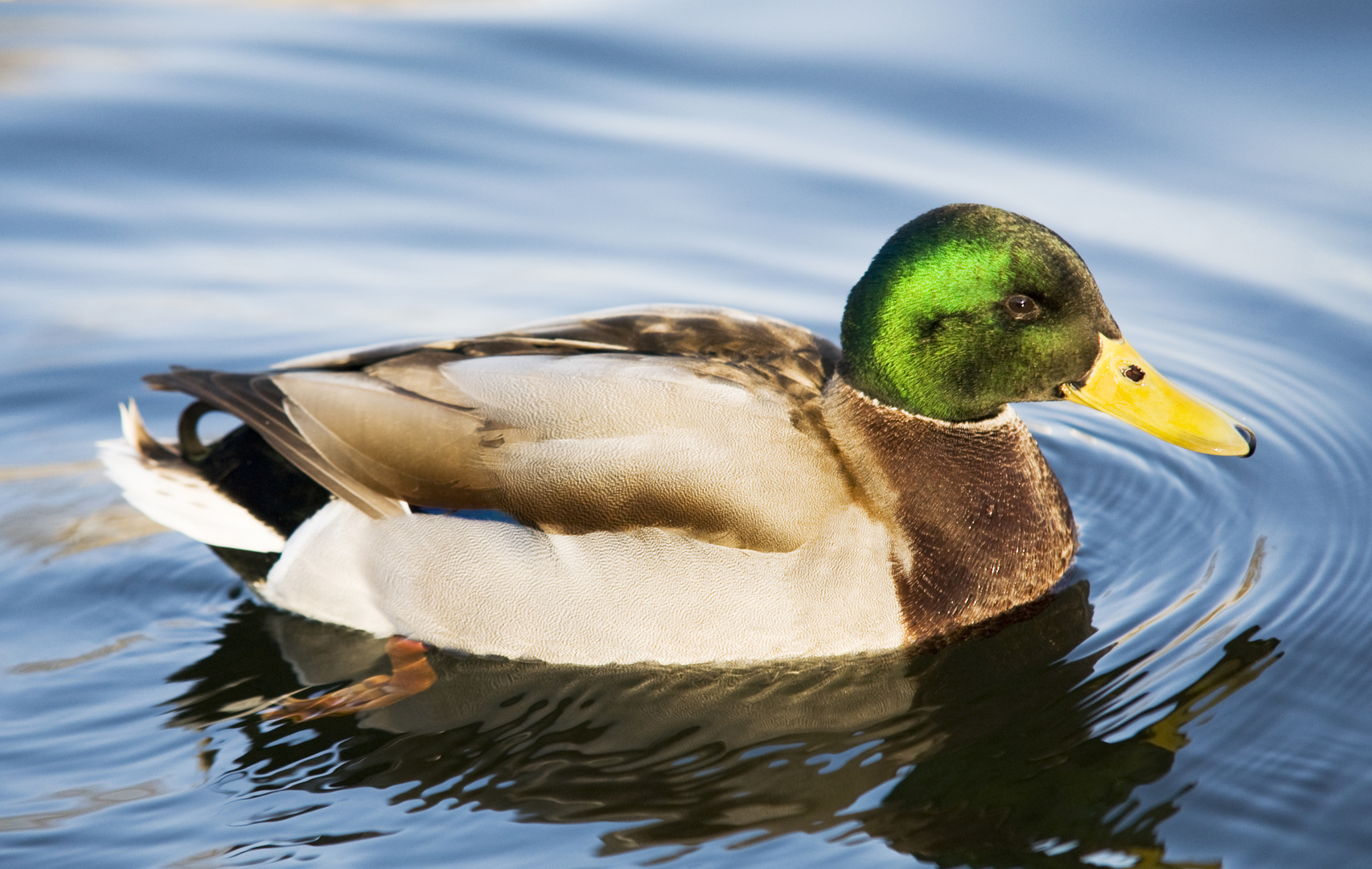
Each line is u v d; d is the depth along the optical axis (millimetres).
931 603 9859
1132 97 17422
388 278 15461
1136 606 10406
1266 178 16047
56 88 18422
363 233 16172
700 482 9398
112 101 18188
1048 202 15945
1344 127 16547
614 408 9578
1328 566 10742
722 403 9555
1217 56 17953
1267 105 17016
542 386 9750
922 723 9227
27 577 11086
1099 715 9211
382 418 9945
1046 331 9984
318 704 9672
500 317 14820
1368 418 12875
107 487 12312
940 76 18125
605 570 9617
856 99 17938
